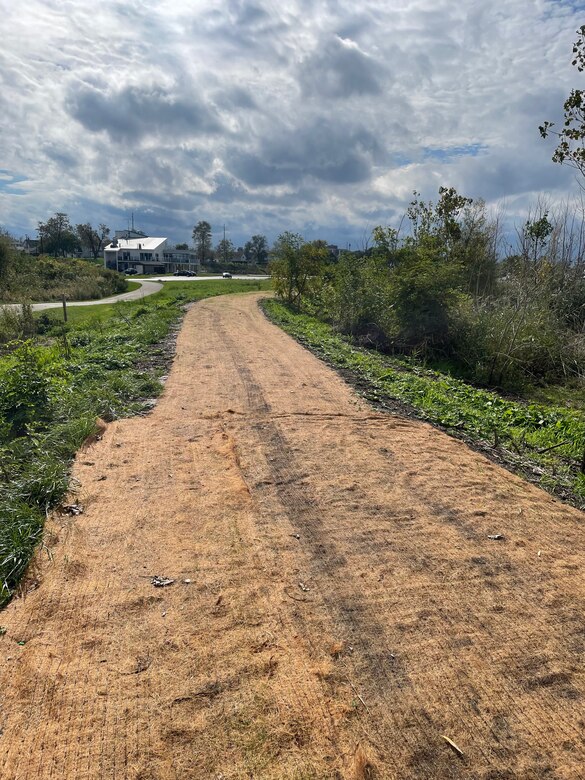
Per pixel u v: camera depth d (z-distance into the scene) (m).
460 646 3.10
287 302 26.36
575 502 5.16
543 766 2.42
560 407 10.16
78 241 98.25
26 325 19.69
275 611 3.33
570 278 14.56
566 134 11.89
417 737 2.54
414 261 15.88
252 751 2.43
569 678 2.90
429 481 5.29
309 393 8.50
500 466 5.96
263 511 4.57
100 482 5.01
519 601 3.51
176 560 3.83
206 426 6.66
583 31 10.77
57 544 3.98
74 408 6.95
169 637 3.09
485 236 20.56
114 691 2.72
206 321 17.78
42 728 2.52
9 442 5.98
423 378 10.87
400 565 3.86
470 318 13.72
